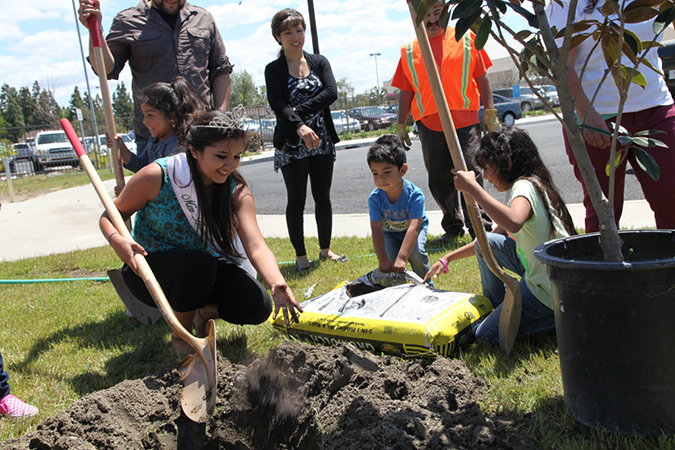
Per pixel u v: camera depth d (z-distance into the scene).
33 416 2.30
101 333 3.33
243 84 43.22
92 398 2.14
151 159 3.17
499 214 2.30
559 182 7.91
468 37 4.80
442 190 5.05
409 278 3.35
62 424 2.01
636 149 1.87
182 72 3.60
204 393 2.26
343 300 3.01
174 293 2.52
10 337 3.38
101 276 5.15
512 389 2.17
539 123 21.75
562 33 1.91
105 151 23.12
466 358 2.54
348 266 4.43
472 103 4.88
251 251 2.44
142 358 2.92
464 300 2.85
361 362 2.40
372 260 4.56
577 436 1.83
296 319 2.29
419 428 1.86
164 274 2.54
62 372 2.78
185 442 2.19
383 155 3.41
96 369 2.81
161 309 2.17
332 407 2.17
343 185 10.56
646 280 1.67
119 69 3.58
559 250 2.08
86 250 6.28
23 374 2.78
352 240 5.52
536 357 2.43
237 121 2.30
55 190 14.80
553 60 1.75
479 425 1.88
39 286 4.79
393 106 30.81
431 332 2.53
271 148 26.08
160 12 3.61
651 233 2.07
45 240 7.48
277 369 2.34
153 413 2.19
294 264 4.79
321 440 2.04
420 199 3.55
